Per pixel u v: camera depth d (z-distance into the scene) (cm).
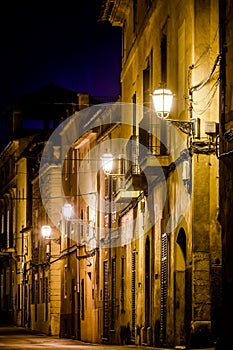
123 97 4600
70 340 5375
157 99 2638
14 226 8962
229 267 2527
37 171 7400
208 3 2839
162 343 3362
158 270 3462
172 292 3150
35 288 7569
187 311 2875
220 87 2650
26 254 8206
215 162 2811
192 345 2758
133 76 4253
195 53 2823
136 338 3934
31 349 3553
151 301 3609
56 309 6700
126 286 4300
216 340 2723
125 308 4316
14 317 8950
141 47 4003
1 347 3794
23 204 8381
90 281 5475
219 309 2775
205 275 2789
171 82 3244
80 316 5778
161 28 3475
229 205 2542
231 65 2531
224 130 2603
